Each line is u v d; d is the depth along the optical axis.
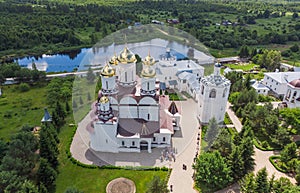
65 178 45.38
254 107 61.75
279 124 59.62
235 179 44.44
